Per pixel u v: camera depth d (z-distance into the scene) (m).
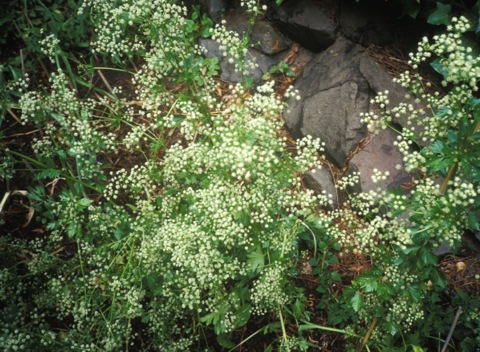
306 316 0.50
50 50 0.53
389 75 0.60
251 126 0.42
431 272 0.38
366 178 0.57
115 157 0.65
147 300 0.54
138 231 0.48
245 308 0.49
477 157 0.34
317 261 0.55
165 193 0.50
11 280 0.51
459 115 0.36
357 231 0.43
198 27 0.71
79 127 0.48
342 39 0.64
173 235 0.43
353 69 0.62
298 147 0.44
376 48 0.62
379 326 0.48
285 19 0.66
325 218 0.46
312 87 0.64
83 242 0.54
